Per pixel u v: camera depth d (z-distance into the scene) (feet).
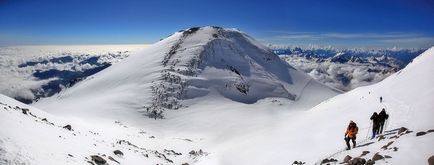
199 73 546.26
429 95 108.99
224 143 218.79
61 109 399.65
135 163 98.02
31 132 78.43
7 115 82.12
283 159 102.94
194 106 434.71
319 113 191.21
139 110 391.04
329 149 93.81
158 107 407.85
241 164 122.62
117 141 136.87
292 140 128.36
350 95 224.53
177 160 143.54
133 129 264.52
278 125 237.25
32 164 61.11
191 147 203.21
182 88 479.82
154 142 192.54
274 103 492.95
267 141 152.66
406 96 129.18
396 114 104.42
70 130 112.47
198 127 332.80
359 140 91.40
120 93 466.70
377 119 82.84
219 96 486.38
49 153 69.87
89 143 98.63
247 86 549.13
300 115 257.55
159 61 587.27
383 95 155.33
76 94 556.51
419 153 52.13
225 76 557.74
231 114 383.04
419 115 89.30
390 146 60.59
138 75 540.93
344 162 62.95
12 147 63.98
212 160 143.23
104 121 300.20
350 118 134.10
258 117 360.48
